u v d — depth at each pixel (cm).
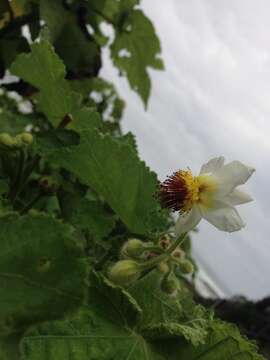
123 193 15
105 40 29
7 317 9
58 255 9
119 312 12
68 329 11
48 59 17
